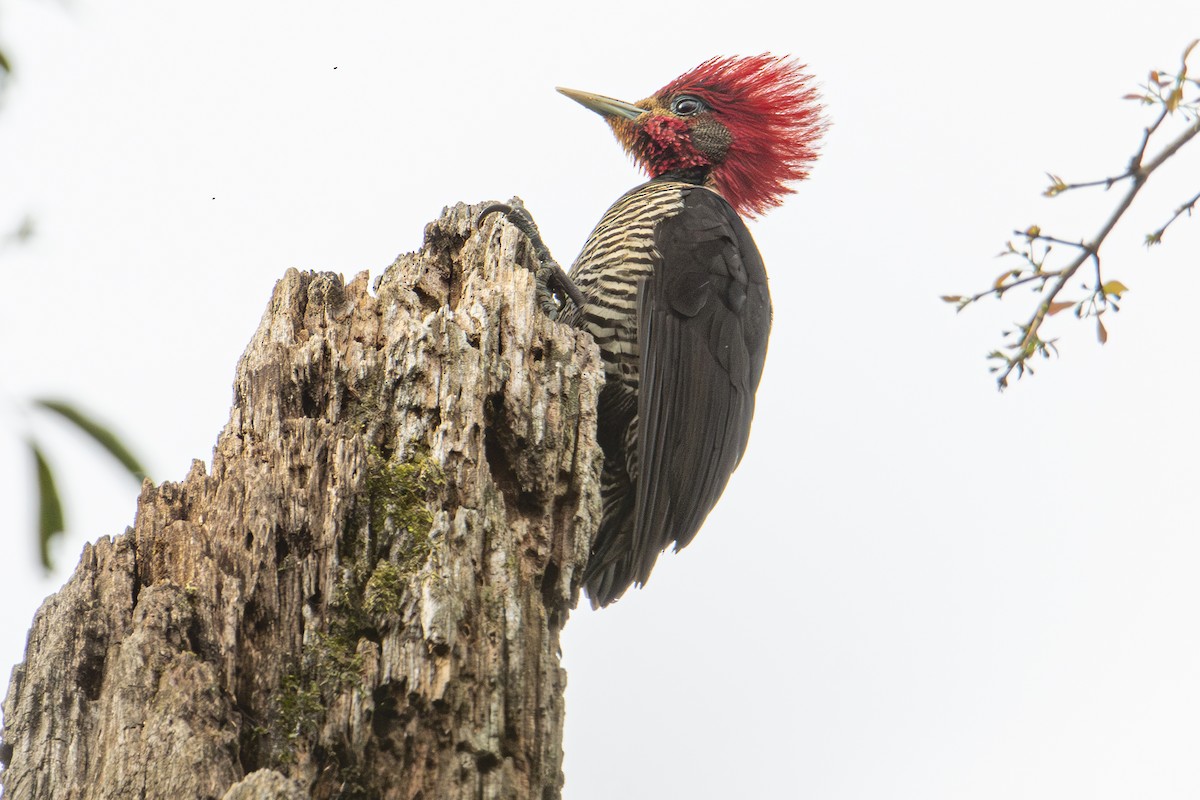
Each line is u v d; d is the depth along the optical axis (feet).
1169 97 23.77
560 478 30.37
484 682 26.00
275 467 28.43
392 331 31.42
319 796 24.86
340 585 26.76
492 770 25.46
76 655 25.85
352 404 29.96
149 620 25.57
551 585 29.37
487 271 33.40
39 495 18.47
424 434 29.14
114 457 18.65
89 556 27.14
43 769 24.57
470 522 27.66
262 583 26.61
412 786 24.94
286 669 25.88
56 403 18.20
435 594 26.05
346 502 27.61
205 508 28.25
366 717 25.08
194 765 23.94
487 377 30.12
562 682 27.48
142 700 24.82
